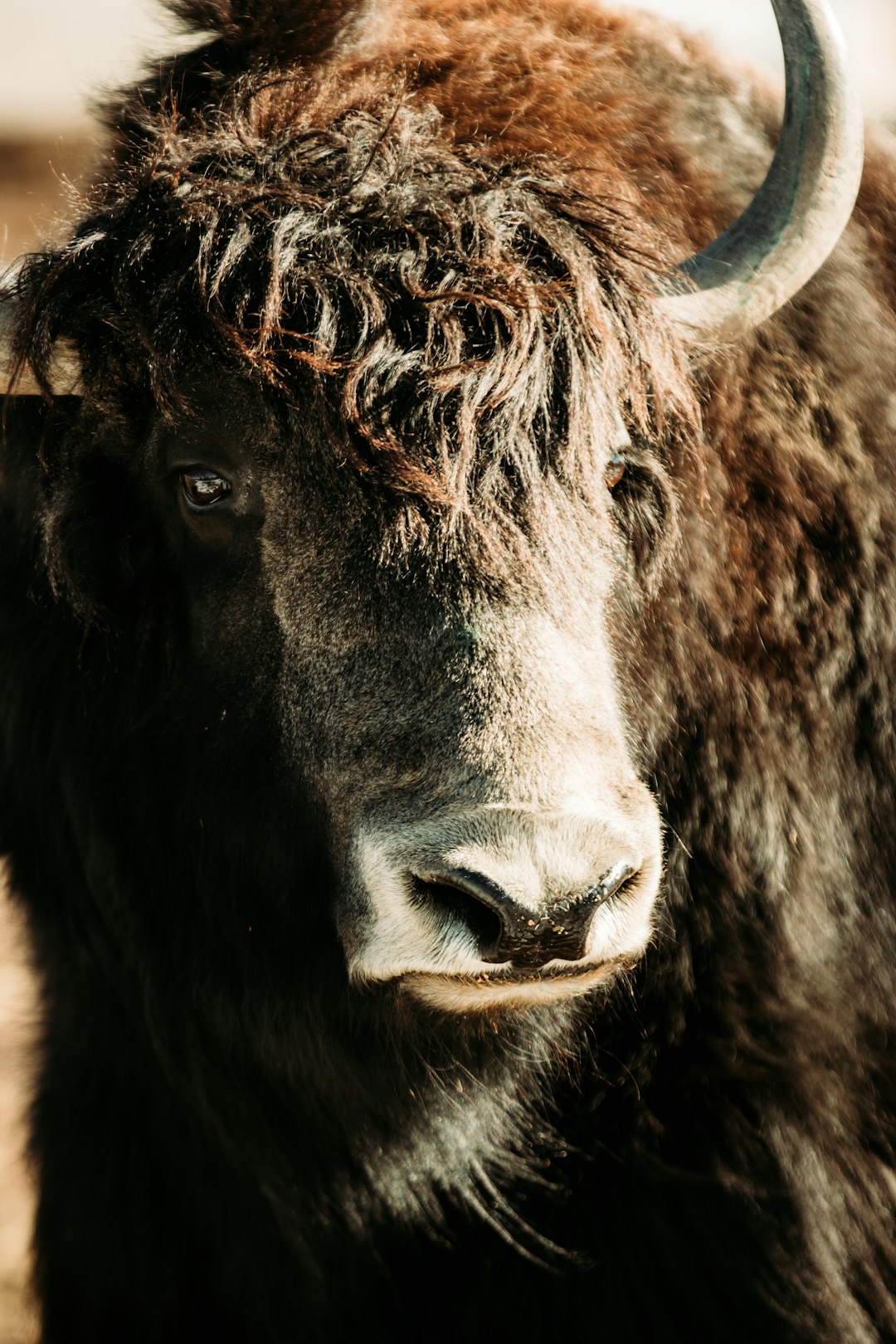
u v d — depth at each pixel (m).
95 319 9.31
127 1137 11.43
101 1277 11.31
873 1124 10.66
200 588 9.52
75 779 10.73
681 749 10.36
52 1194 11.61
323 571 8.60
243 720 9.50
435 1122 10.26
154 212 9.16
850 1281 10.42
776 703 10.62
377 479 8.23
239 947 10.30
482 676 7.97
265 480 8.80
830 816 10.83
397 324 8.34
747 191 11.59
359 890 8.37
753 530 10.58
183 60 11.09
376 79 10.70
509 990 8.05
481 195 8.81
